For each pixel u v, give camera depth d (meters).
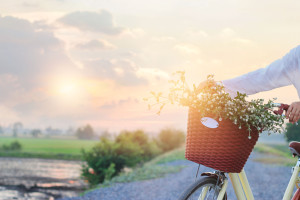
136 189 8.20
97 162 9.92
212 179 2.89
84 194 8.24
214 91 2.69
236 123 2.53
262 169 10.72
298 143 3.11
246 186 3.01
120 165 10.32
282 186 8.54
